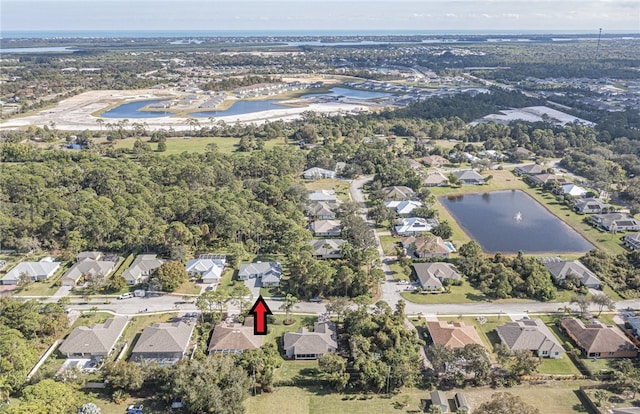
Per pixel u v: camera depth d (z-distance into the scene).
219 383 99.56
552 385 105.12
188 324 123.56
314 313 133.00
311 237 176.00
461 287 146.38
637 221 191.62
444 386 105.06
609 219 188.88
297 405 99.88
